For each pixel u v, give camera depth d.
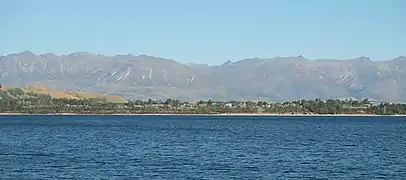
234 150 93.94
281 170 66.81
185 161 75.56
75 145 104.62
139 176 61.59
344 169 68.00
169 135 143.50
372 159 79.44
